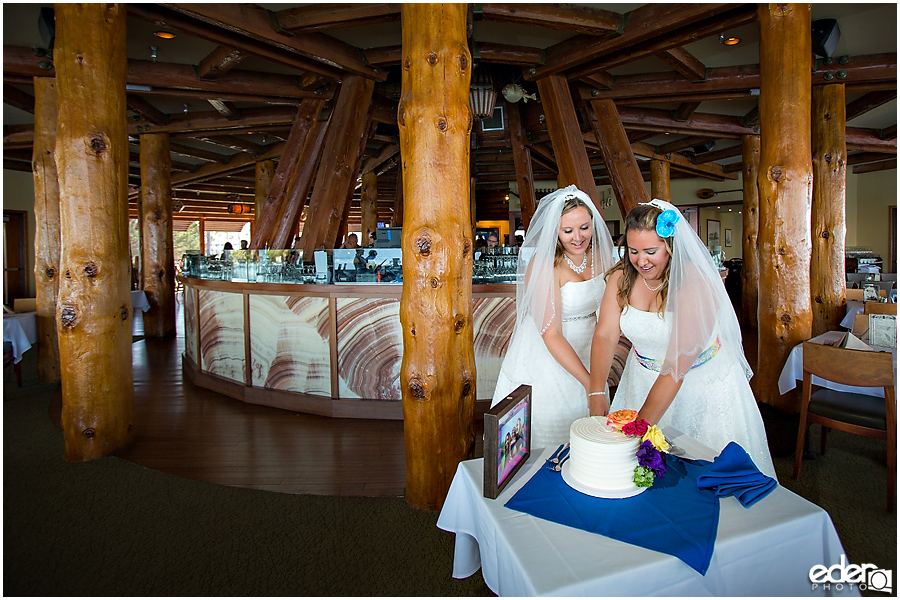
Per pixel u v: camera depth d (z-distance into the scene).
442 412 2.39
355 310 3.84
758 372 3.42
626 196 5.94
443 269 2.35
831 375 2.46
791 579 1.08
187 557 2.05
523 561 0.96
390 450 3.21
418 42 2.34
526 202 7.21
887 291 5.42
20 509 2.46
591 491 1.21
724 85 5.34
